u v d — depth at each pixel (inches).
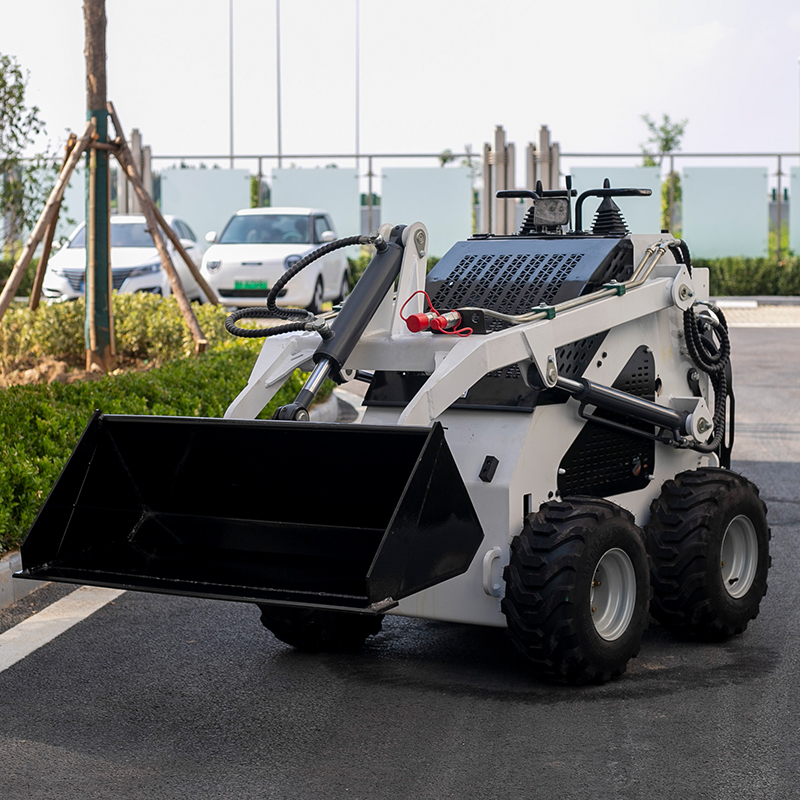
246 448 172.2
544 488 183.3
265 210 845.8
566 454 188.4
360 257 1018.1
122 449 181.8
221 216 1041.5
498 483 175.6
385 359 184.9
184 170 1037.8
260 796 138.7
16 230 502.0
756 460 381.7
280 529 177.8
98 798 139.0
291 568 167.6
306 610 191.9
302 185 1034.7
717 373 216.8
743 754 148.9
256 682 181.5
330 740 156.2
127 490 186.4
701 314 214.7
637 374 203.2
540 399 182.4
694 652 193.2
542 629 168.4
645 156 1039.6
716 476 202.7
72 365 491.2
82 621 217.0
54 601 231.1
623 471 200.1
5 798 139.2
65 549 175.2
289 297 777.6
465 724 160.9
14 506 244.4
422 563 150.7
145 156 998.4
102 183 449.1
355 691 176.1
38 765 149.3
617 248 203.3
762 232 1088.2
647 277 204.1
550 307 183.6
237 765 148.3
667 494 201.6
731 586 201.5
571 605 166.9
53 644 202.7
